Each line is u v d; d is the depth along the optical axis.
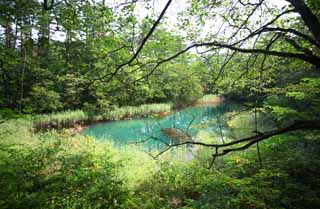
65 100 15.34
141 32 3.15
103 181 4.89
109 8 2.89
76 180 4.72
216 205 3.68
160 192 5.70
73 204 4.10
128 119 18.36
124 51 3.16
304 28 3.81
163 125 13.93
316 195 3.72
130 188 5.69
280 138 4.86
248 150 5.93
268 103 6.31
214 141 8.29
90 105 15.45
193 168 6.52
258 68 4.26
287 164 4.50
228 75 4.48
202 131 9.79
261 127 7.94
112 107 16.84
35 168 5.05
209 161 7.02
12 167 4.60
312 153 4.70
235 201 3.54
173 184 5.92
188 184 5.81
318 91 4.83
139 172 6.89
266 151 5.00
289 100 6.33
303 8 2.45
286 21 3.83
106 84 3.45
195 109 15.76
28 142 9.16
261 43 3.86
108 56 3.28
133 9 2.85
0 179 4.09
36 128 14.01
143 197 5.30
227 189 4.01
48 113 16.30
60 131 13.14
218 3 3.59
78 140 9.96
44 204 3.75
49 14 3.41
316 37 2.37
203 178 4.90
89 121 17.33
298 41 3.83
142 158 8.42
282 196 3.73
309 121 2.33
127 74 3.36
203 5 3.60
